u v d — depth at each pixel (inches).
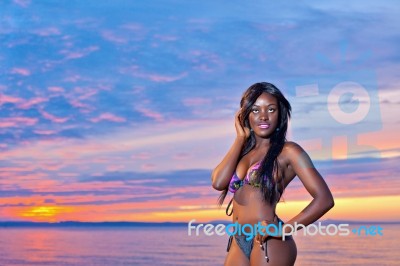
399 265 502.3
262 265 106.0
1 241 740.7
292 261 107.8
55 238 763.4
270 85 111.2
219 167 113.0
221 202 115.9
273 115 110.0
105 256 632.4
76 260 602.2
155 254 647.1
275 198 109.0
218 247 702.5
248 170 110.7
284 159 108.8
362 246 612.1
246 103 111.3
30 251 661.3
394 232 601.3
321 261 538.0
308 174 106.4
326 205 104.7
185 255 636.7
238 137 113.0
